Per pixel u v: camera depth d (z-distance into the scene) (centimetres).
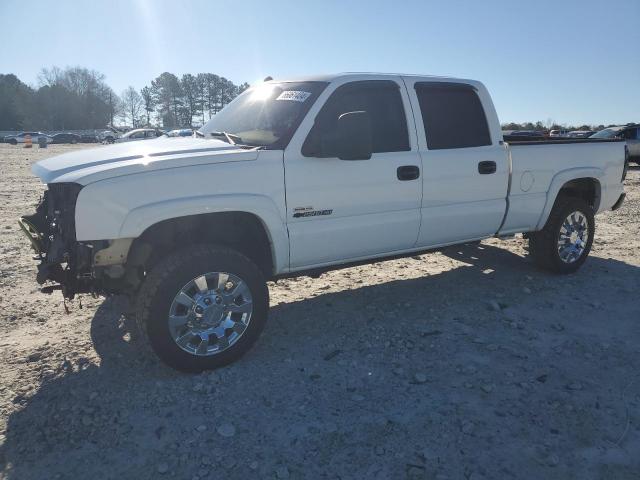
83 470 286
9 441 308
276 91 472
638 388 368
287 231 416
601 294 554
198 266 370
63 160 399
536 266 628
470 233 530
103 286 376
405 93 482
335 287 576
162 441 309
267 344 432
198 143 428
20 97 10238
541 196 571
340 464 290
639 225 916
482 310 507
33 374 382
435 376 382
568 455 298
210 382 373
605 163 630
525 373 387
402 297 543
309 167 417
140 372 387
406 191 471
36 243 402
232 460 293
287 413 336
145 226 356
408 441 309
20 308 507
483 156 519
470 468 288
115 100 11119
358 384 371
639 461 294
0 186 1493
